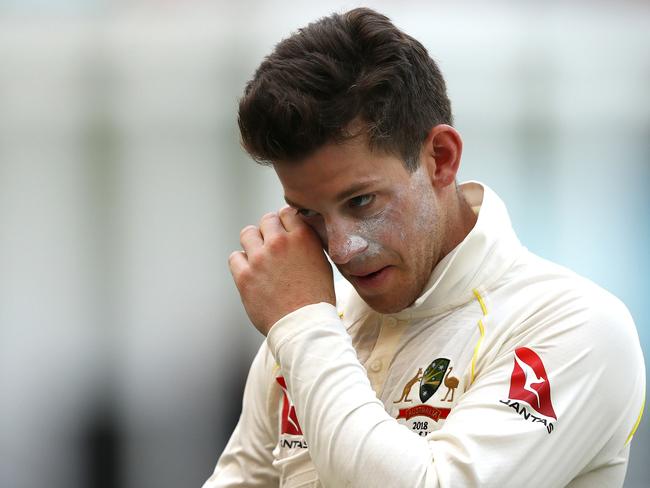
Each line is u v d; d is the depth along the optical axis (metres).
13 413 22.11
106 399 22.33
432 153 7.37
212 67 22.73
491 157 22.73
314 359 6.90
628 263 22.88
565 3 22.94
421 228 7.23
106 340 22.39
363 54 7.06
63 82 22.34
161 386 22.48
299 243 7.46
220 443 22.55
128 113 22.53
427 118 7.30
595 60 23.03
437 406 7.15
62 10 22.41
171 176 22.61
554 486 6.74
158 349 22.53
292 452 7.73
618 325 7.08
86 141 22.44
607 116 23.02
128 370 22.44
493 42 22.75
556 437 6.68
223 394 22.59
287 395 7.89
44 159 22.31
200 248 22.64
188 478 22.38
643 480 21.67
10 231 22.17
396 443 6.49
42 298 22.27
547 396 6.75
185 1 22.72
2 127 22.17
